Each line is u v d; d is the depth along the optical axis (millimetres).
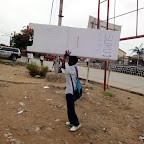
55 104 5023
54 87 6668
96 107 5387
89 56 4688
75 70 3654
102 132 3877
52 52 4758
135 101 6770
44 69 10641
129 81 13969
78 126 3797
